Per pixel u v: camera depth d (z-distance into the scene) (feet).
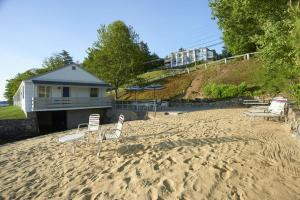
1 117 76.69
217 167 17.87
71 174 18.76
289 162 18.65
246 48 116.26
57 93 85.87
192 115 56.44
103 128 40.42
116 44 114.21
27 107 78.48
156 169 18.28
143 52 123.54
